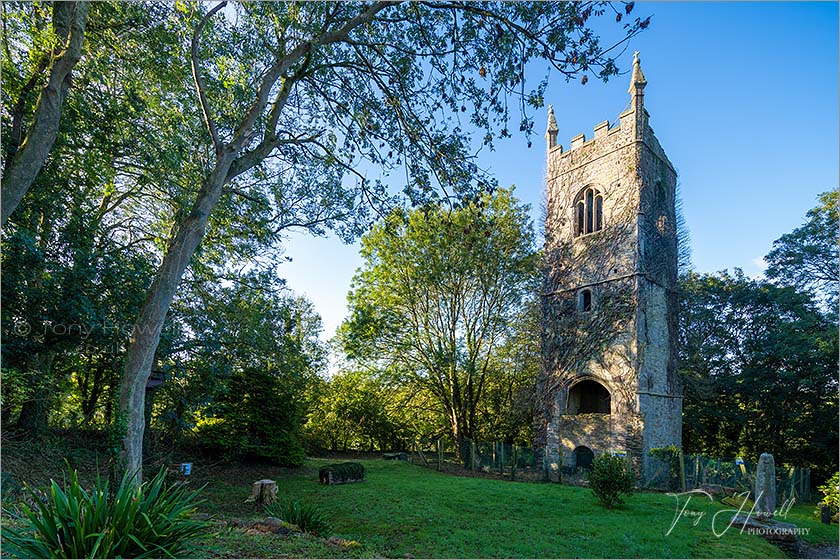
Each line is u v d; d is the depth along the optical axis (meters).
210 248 14.84
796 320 23.55
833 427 22.47
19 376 9.53
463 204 10.01
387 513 11.40
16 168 7.21
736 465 16.72
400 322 25.95
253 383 17.73
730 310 27.12
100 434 14.72
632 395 19.83
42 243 10.34
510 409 26.25
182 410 14.74
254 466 17.05
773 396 24.05
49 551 3.97
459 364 26.42
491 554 8.08
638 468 18.73
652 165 22.81
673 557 8.32
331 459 23.92
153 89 11.32
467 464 23.52
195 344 13.75
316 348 27.53
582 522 10.73
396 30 10.19
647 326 20.78
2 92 9.52
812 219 24.97
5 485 7.96
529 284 27.34
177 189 11.45
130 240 14.05
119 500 4.46
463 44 8.60
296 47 10.23
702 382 24.11
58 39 7.77
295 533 7.77
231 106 11.27
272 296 16.30
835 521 12.88
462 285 26.30
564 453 21.84
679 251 23.94
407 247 25.61
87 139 11.27
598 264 22.55
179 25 10.49
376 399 29.03
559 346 23.33
